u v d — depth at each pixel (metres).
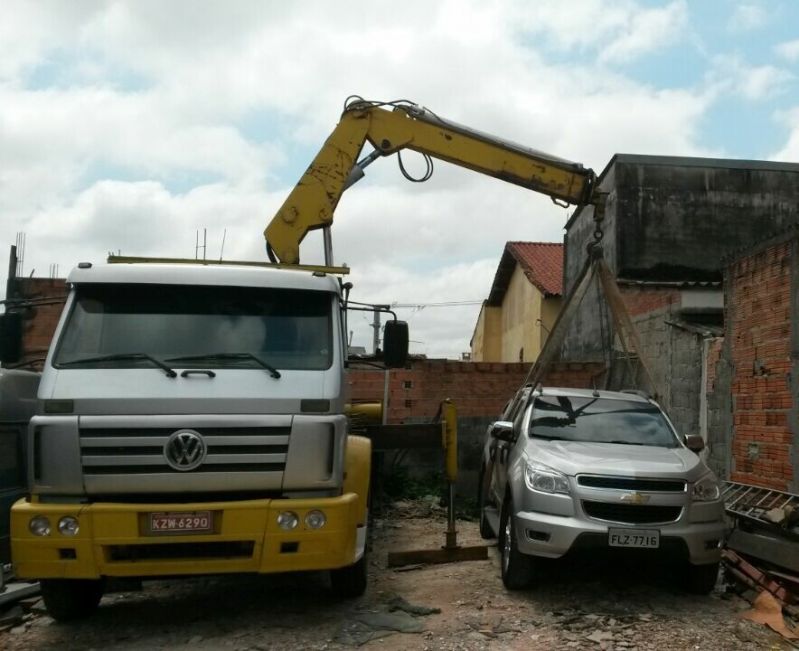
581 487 6.29
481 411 13.28
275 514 5.25
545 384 13.77
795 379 8.08
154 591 6.77
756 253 8.98
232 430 5.34
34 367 8.34
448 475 7.97
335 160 8.98
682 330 11.58
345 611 6.07
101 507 5.12
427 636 5.49
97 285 5.88
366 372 12.98
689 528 6.25
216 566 5.21
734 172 16.20
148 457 5.24
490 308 30.44
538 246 26.08
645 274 15.66
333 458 5.49
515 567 6.54
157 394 5.33
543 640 5.42
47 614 6.05
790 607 6.16
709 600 6.49
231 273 5.95
